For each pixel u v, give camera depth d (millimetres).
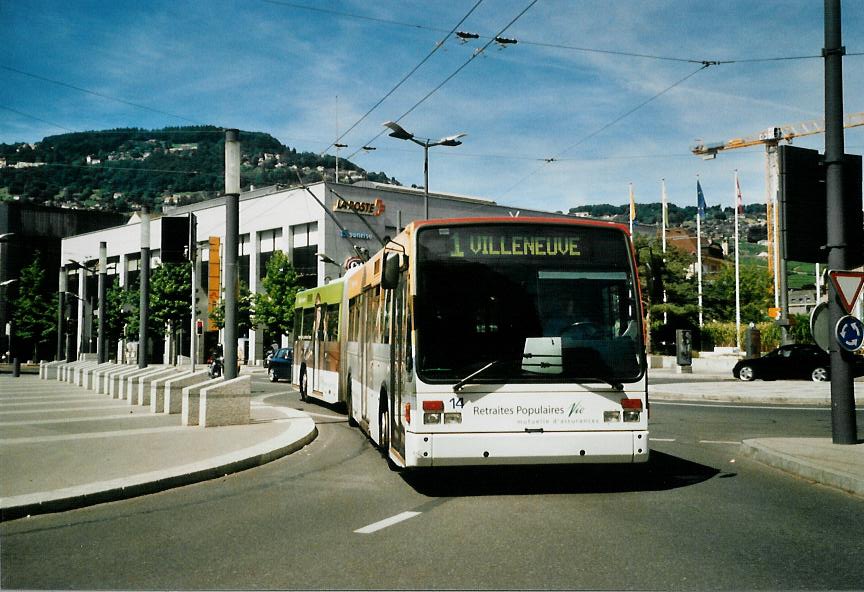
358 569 5676
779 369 31391
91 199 148625
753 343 38406
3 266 104188
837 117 11500
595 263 8805
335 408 21953
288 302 60812
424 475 9852
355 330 15758
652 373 44094
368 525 7184
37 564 6039
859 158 11609
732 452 12055
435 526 7074
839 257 11438
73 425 15375
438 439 8391
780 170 11852
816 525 6910
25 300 80562
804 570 5496
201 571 5727
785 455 10234
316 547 6375
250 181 171875
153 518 7734
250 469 10859
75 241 100438
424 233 8781
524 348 8547
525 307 8641
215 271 34312
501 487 9172
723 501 8062
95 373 29062
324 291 21109
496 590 5109
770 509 7621
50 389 31031
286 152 197125
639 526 6934
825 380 30438
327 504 8281
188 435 13578
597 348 8617
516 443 8406
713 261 124125
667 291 53812
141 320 24812
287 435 13555
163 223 17812
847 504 7852
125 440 12852
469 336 8562
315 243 64250
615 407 8539
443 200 69812
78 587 5395
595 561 5777
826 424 16266
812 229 11891
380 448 11734
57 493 8320
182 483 9555
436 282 8680
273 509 8062
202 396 15031
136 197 158875
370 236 65188
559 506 7926
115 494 8664
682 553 5984
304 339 24406
